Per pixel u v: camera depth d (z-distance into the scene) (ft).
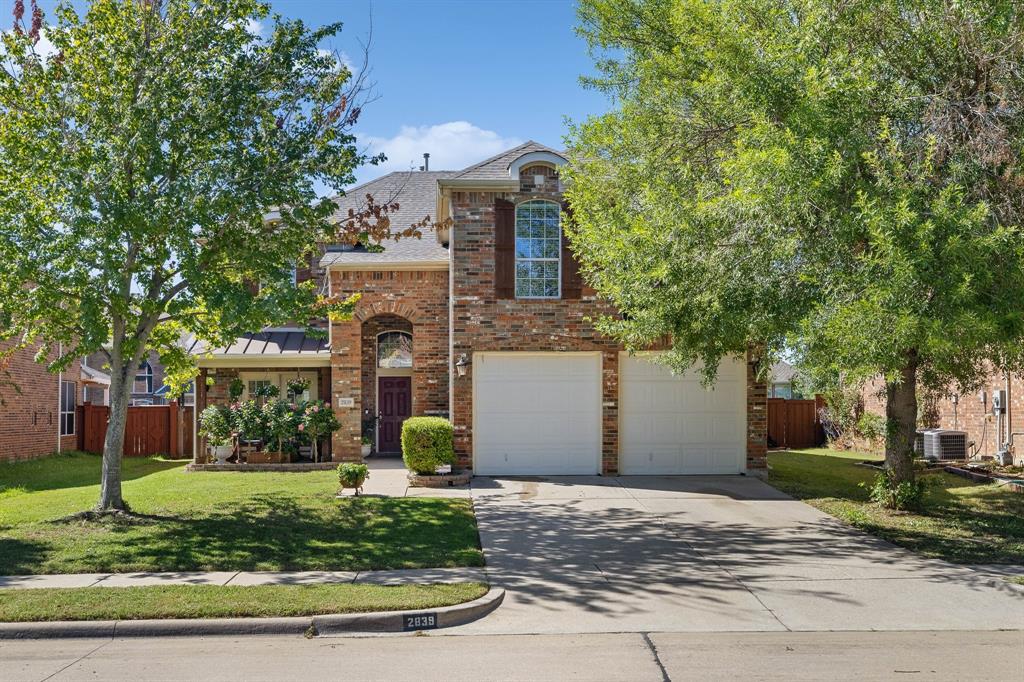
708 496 47.34
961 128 33.09
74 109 37.96
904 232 29.17
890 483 43.83
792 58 34.35
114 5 38.09
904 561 32.53
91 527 37.37
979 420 63.98
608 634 23.90
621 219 42.04
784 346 38.32
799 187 31.30
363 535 36.17
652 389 55.47
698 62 40.75
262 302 37.27
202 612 24.61
